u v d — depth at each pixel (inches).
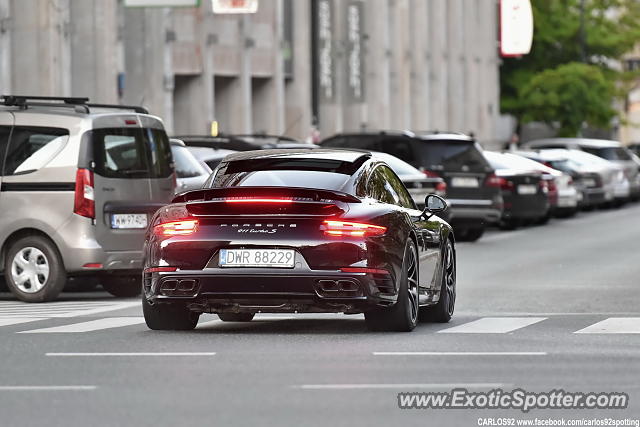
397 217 1293.1
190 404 866.1
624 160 4685.0
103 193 1711.4
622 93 7495.1
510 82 7224.4
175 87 4242.1
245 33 4458.7
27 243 1710.1
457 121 6274.6
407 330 1302.9
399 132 2972.4
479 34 6604.3
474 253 2637.8
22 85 3294.8
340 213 1248.8
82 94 3592.5
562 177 3826.3
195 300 1259.2
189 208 1267.2
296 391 916.6
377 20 5428.2
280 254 1244.5
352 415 824.9
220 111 4485.7
